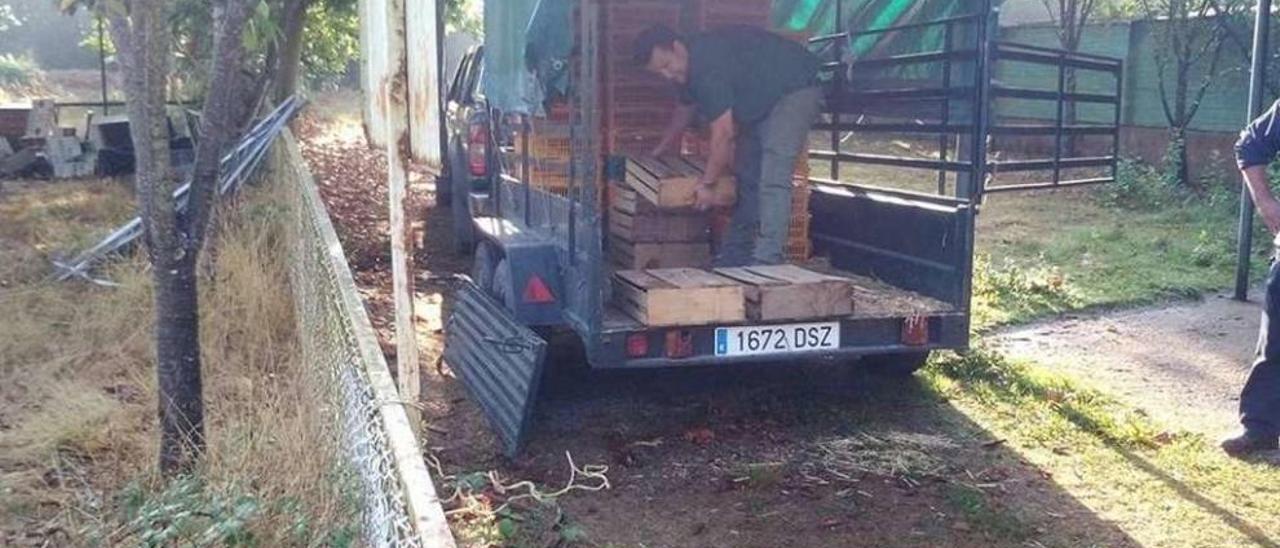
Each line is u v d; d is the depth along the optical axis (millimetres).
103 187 11750
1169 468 5285
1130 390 6480
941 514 4793
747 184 6168
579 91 5266
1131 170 13141
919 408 6133
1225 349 7270
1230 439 5445
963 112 5703
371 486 2973
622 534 4574
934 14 5965
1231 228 11148
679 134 6578
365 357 3211
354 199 12492
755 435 5723
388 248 10062
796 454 5465
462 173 9508
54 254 8398
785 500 4941
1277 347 5297
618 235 6375
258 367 5898
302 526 3541
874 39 6539
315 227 5367
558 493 4652
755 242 6215
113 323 6531
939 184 6219
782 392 6402
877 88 6543
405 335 4562
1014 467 5305
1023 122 14883
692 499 4945
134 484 4148
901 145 6363
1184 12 13609
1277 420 5363
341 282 4020
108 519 4062
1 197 11016
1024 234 11219
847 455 5449
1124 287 8844
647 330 5207
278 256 7562
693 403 6203
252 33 4320
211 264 6941
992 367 6711
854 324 5465
